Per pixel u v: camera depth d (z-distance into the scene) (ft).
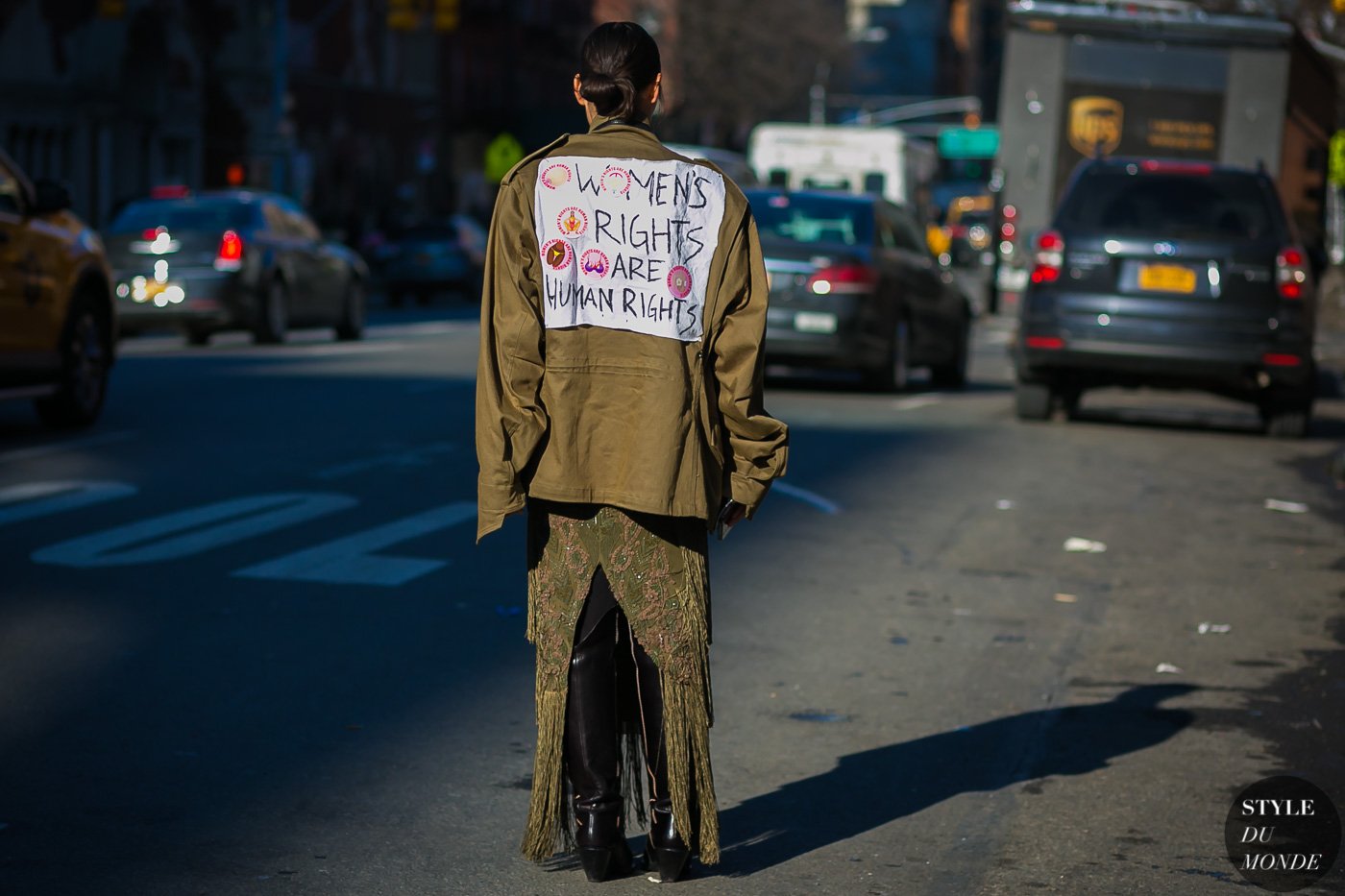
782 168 128.26
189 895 14.42
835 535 32.04
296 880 14.83
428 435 42.86
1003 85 70.44
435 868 15.15
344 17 188.14
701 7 236.84
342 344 77.05
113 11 114.32
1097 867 15.62
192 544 28.91
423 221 134.92
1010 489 38.14
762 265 14.19
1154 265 47.14
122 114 155.53
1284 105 68.13
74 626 23.38
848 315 54.49
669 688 14.19
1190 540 32.78
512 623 24.22
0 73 140.67
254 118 169.99
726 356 14.01
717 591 27.09
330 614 24.44
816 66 258.16
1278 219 47.19
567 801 14.67
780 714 20.42
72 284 41.91
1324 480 41.42
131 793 16.92
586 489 13.92
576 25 256.11
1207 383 48.49
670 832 14.60
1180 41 68.90
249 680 21.02
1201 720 20.59
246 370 60.13
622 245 13.89
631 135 14.14
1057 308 47.73
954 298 63.26
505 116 227.20
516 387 13.91
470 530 30.83
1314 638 24.94
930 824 16.70
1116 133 69.51
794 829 16.46
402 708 20.07
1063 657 23.53
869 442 45.14
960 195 239.91
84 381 43.09
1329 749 19.51
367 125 194.59
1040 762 18.80
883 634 24.53
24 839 15.58
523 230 13.97
